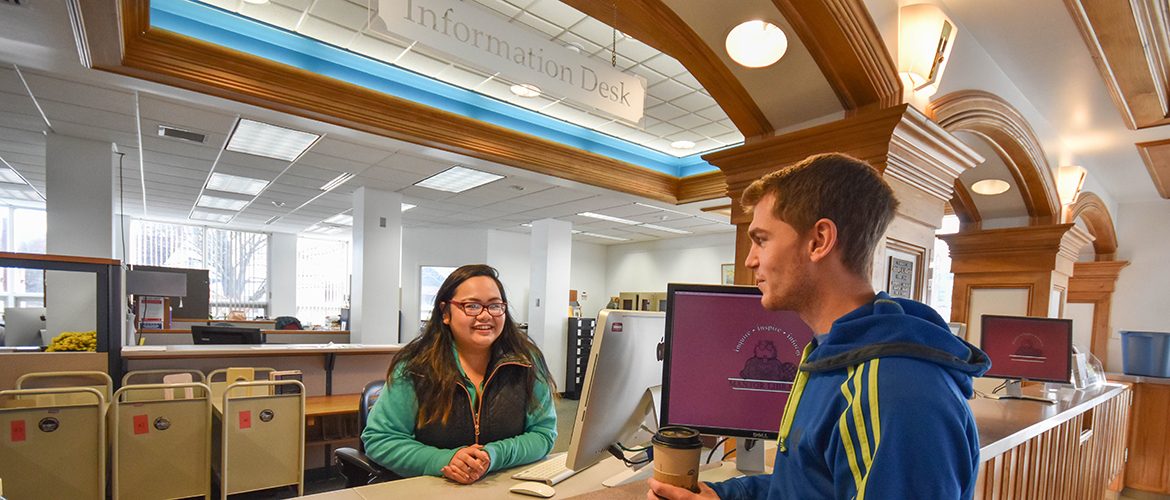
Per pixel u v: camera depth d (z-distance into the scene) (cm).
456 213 826
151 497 298
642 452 144
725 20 186
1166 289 488
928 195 221
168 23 300
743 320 125
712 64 208
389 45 354
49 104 369
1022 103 300
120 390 289
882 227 73
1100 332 514
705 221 827
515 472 136
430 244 1027
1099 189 459
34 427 267
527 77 201
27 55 279
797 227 73
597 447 131
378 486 124
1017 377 275
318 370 419
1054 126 348
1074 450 273
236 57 308
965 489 57
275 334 587
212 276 1080
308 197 720
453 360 158
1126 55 249
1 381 300
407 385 156
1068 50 251
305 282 1202
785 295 75
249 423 324
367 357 444
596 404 125
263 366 398
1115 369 504
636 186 562
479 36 187
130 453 294
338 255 1255
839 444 62
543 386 168
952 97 225
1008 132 278
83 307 452
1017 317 281
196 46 294
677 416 126
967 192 374
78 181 447
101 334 326
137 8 261
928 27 189
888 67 188
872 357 63
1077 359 318
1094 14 220
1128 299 505
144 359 357
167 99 357
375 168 541
